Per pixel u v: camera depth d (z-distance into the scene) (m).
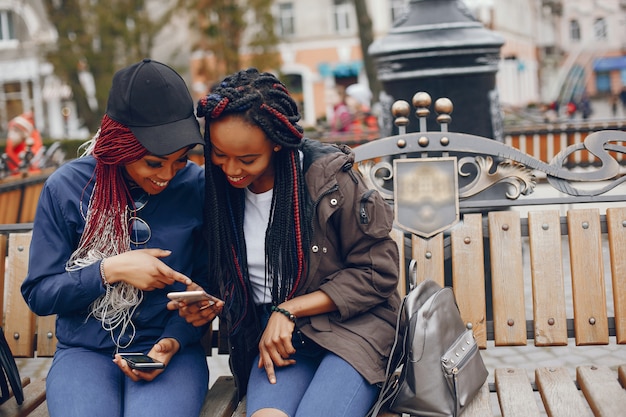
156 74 2.38
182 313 2.44
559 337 2.92
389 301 2.62
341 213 2.49
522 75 36.50
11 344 3.02
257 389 2.44
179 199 2.61
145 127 2.36
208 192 2.53
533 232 2.96
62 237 2.50
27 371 4.71
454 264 3.00
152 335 2.58
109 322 2.52
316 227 2.50
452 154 4.28
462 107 4.61
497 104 4.72
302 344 2.58
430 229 3.06
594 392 2.53
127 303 2.47
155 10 25.81
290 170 2.48
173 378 2.46
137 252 2.43
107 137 2.38
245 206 2.60
